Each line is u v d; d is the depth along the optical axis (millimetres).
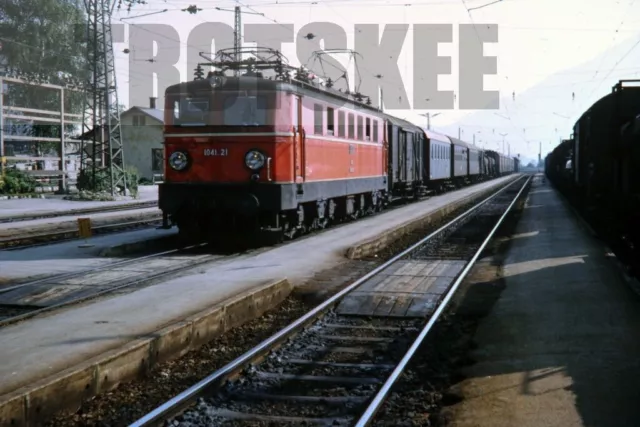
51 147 47938
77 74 52500
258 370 7027
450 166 44594
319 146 16922
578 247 15250
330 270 12938
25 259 14016
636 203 10859
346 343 8227
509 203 35125
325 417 5738
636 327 7965
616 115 13625
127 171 37125
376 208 25188
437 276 12234
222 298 9594
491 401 5762
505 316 8977
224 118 14992
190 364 7301
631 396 5648
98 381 6219
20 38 51031
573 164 24422
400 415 5762
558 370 6477
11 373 6277
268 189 14734
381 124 23766
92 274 12070
